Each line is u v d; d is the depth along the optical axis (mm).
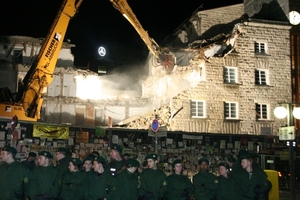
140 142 16359
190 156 17141
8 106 18469
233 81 27641
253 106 27484
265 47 28594
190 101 26438
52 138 14430
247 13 33594
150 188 9102
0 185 8289
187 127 25953
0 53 34625
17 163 8547
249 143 18641
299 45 29797
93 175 9117
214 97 26859
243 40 28125
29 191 8578
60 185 9039
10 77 33812
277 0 30312
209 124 26422
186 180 9477
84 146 15188
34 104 20562
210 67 27219
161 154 16688
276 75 28344
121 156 10594
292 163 12500
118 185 8883
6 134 13383
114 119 35750
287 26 28797
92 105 35312
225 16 34219
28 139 13805
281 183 18734
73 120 34625
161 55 30156
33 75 20672
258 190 9234
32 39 35156
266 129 27422
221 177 9414
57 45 21641
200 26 33750
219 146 17906
